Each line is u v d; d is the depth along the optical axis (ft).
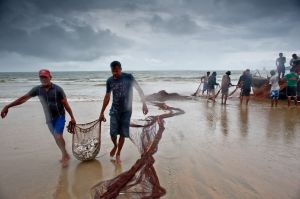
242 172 16.66
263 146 22.06
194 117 34.86
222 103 50.19
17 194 14.20
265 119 33.91
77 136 19.39
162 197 13.55
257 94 60.49
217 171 16.81
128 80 18.94
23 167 17.85
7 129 28.02
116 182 13.51
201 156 19.54
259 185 14.88
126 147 22.07
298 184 14.99
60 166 18.04
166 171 16.80
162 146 21.79
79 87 94.89
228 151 20.71
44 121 32.30
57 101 17.99
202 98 60.64
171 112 38.42
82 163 18.62
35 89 17.88
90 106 46.19
